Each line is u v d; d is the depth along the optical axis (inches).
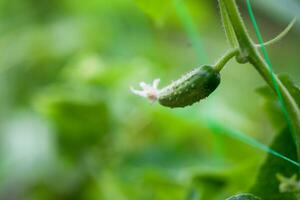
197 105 37.8
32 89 47.1
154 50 47.2
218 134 34.7
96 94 38.9
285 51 49.6
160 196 34.6
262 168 23.4
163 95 20.4
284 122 25.5
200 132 39.0
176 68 45.2
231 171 28.2
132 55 47.5
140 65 39.6
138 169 37.3
